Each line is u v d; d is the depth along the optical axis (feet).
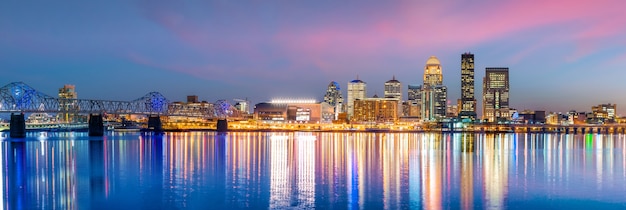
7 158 533.96
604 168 447.01
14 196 306.35
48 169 433.48
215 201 291.58
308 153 618.03
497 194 313.12
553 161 517.96
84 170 423.23
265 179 366.63
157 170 419.54
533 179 372.38
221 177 376.68
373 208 275.18
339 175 389.19
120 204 285.43
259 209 273.54
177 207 278.67
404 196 304.50
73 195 309.22
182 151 637.71
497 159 540.52
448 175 392.06
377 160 518.78
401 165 465.47
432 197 302.45
